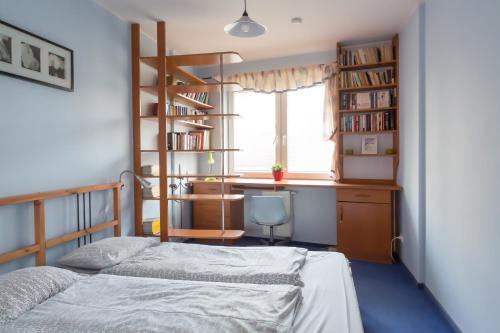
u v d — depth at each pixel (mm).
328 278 1861
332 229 4168
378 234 3514
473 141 1859
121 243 2324
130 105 3143
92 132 2635
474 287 1869
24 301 1444
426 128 2729
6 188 1915
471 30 1869
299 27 3291
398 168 3656
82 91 2521
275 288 1607
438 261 2469
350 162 4016
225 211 4152
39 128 2137
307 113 4293
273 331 1223
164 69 3107
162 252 2297
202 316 1330
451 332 2148
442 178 2367
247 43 3748
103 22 2764
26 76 2010
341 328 1321
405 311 2447
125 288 1665
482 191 1759
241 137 4605
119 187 2844
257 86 4336
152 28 3268
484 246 1745
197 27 3248
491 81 1648
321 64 4062
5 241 1906
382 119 3693
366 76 3717
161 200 3162
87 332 1249
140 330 1242
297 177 4324
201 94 4188
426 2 2693
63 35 2334
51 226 2246
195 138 3875
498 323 1612
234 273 1848
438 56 2422
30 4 2062
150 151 3188
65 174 2357
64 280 1701
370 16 3059
